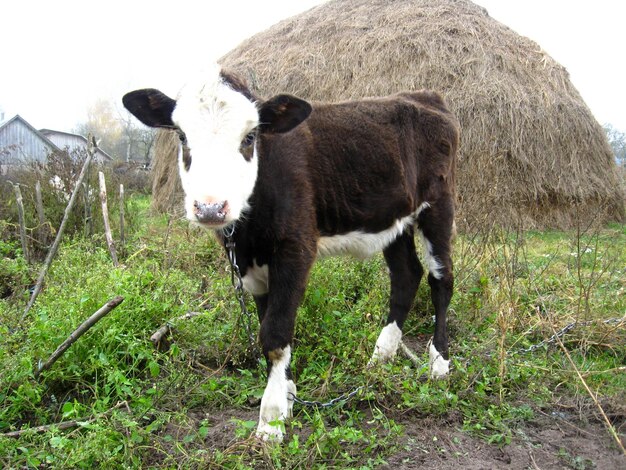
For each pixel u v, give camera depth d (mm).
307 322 4430
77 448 2852
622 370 4105
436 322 4348
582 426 3426
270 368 3367
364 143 4012
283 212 3430
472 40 12891
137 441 3002
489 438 3260
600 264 6723
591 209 12352
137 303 4297
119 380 3582
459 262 5953
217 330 4320
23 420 3416
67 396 3666
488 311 4988
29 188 7934
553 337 4500
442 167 4539
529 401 3693
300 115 3311
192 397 3625
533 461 3008
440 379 3812
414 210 4465
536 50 13812
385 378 3646
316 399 3596
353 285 5527
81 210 7730
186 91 3244
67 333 3785
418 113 4449
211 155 3102
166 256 6234
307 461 2895
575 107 12773
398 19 13562
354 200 3979
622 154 15969
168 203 12883
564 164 12227
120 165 17328
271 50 14391
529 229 11180
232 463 2844
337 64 13023
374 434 3139
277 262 3457
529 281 5551
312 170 3717
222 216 2994
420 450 3113
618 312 5156
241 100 3207
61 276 5273
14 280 5887
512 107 11820
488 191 6234
